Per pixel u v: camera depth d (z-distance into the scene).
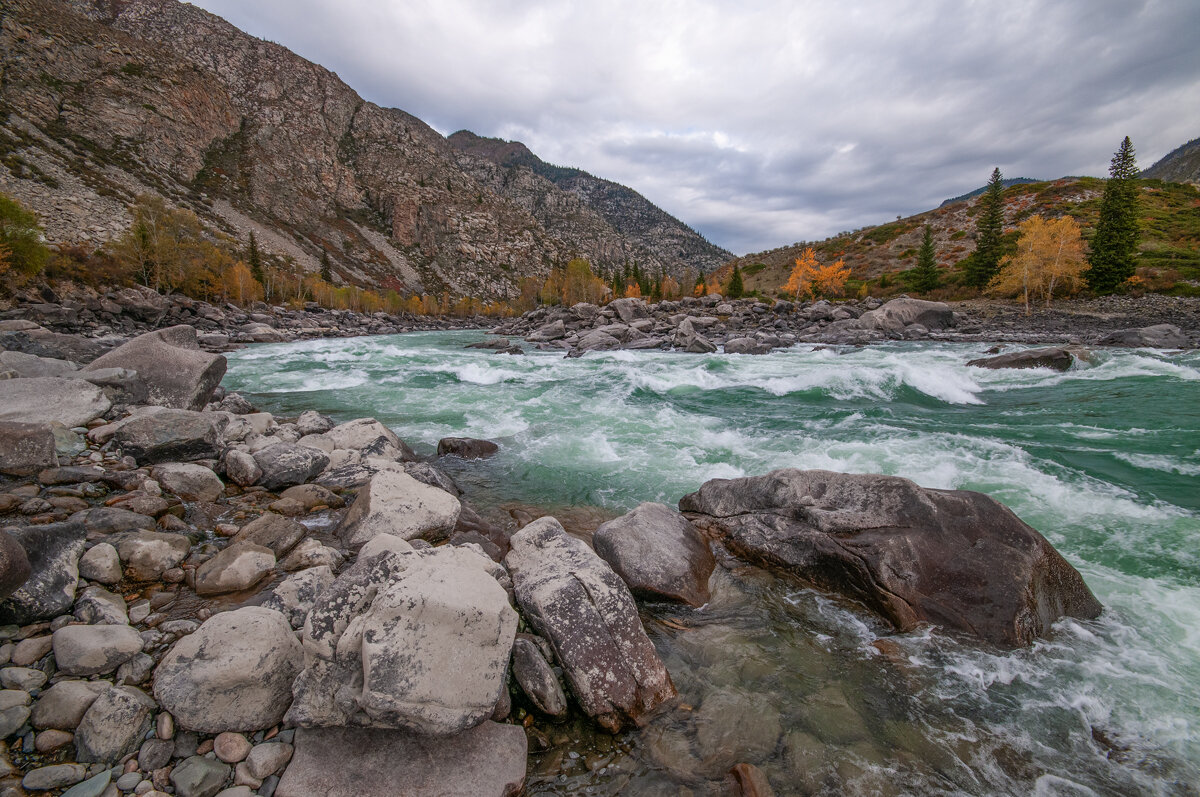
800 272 69.00
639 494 8.33
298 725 3.17
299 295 79.31
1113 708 3.90
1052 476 8.30
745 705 3.95
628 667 3.98
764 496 6.82
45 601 3.68
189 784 2.80
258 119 156.88
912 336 35.34
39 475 5.70
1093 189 72.31
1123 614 5.02
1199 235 53.12
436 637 3.25
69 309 33.19
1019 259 45.72
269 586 4.69
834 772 3.36
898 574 5.15
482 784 3.07
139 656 3.47
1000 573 4.98
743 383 18.23
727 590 5.67
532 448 10.62
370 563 3.94
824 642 4.76
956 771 3.40
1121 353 22.39
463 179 194.88
